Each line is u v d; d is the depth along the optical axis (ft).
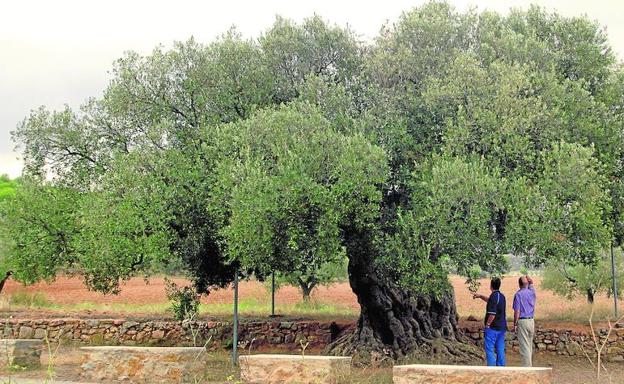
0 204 68.90
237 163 48.55
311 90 55.77
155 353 44.45
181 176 54.24
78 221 61.52
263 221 46.85
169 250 56.95
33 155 64.64
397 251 50.42
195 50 61.67
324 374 39.78
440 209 46.98
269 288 118.62
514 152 49.65
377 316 61.26
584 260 53.21
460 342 62.95
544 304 109.91
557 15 63.98
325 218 47.73
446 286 53.01
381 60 56.29
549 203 47.11
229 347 70.13
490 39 56.70
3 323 75.66
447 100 52.31
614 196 59.98
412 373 35.96
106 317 82.58
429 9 60.08
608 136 57.98
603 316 79.20
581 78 57.82
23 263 65.67
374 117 54.24
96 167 62.08
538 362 60.29
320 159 48.44
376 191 48.39
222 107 60.08
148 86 61.77
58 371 49.98
